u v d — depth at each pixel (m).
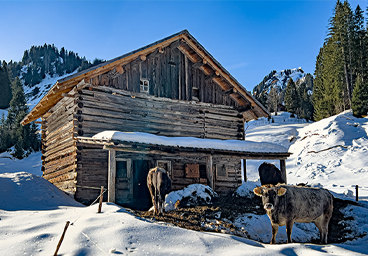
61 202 12.82
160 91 18.12
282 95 136.25
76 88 15.34
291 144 47.44
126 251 6.26
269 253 6.43
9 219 8.97
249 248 6.76
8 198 11.81
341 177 25.48
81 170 14.94
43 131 22.02
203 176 18.95
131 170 16.14
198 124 19.25
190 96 19.20
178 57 19.08
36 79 182.88
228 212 11.88
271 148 17.64
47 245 6.65
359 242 9.59
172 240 7.01
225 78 19.59
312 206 8.64
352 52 63.66
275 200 8.01
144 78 17.64
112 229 7.37
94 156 15.43
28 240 6.85
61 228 7.73
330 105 67.25
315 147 36.28
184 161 18.36
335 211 12.98
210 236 7.45
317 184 18.95
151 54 17.58
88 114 15.56
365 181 22.72
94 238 6.89
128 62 16.97
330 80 69.50
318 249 6.98
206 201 13.62
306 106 94.50
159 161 17.28
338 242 10.27
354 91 49.16
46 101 17.16
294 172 31.59
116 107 16.44
